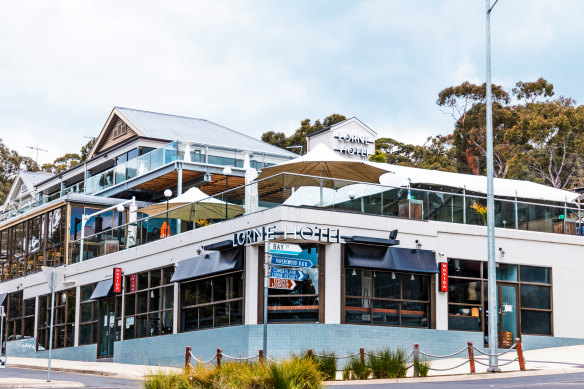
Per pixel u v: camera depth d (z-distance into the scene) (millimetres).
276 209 23875
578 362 21578
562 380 17141
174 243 28422
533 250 27906
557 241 28359
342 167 27328
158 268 29234
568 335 27922
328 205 24656
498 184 29969
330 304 23844
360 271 24688
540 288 27828
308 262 20094
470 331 26281
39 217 40781
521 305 27344
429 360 24062
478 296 26688
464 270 26609
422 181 27828
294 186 24328
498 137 59906
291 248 19781
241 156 43469
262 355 18328
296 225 23797
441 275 25938
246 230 24984
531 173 56906
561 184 56094
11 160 78312
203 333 26188
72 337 34906
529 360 22500
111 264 32375
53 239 38969
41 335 38125
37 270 40062
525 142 57844
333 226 24328
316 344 23547
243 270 24781
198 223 27938
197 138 49406
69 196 37906
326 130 44344
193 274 26609
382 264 24625
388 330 24688
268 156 44906
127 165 43875
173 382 16766
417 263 25391
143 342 29266
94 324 33281
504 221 28000
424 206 26469
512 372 19422
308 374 16688
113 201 39312
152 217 30594
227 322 25359
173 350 27578
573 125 56719
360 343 24094
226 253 25484
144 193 44438
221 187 43312
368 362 20438
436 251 26125
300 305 24031
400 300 25250
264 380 16078
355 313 24359
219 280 26016
